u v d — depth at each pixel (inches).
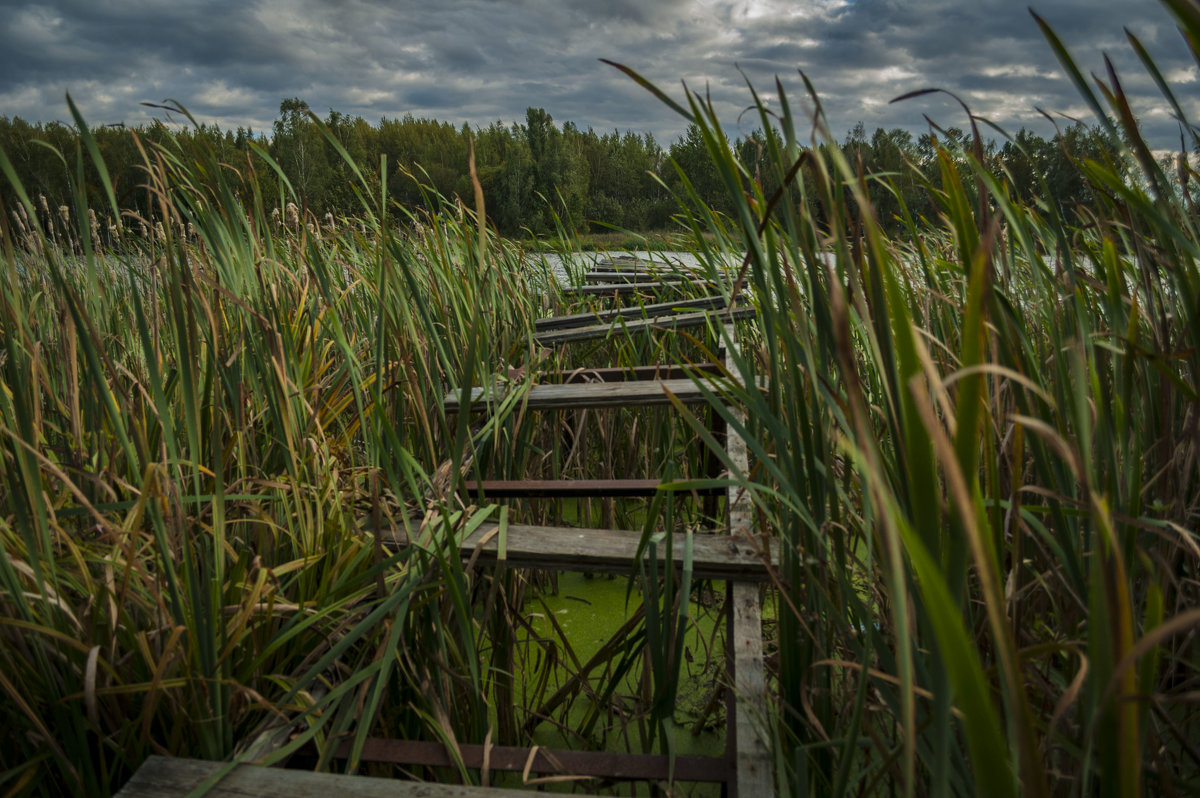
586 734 71.2
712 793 64.9
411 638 60.6
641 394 99.9
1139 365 52.4
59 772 49.6
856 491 55.5
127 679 48.2
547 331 156.9
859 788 48.6
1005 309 40.6
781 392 56.4
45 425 65.7
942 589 17.4
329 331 98.6
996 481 35.0
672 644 59.6
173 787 41.6
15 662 47.4
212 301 65.6
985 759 18.5
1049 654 46.4
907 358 21.1
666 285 196.4
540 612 101.4
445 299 127.1
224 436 67.7
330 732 50.2
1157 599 22.4
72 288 57.0
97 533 55.6
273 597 51.3
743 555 63.6
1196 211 45.2
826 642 49.8
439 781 56.3
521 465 103.0
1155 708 35.8
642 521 128.8
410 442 90.1
